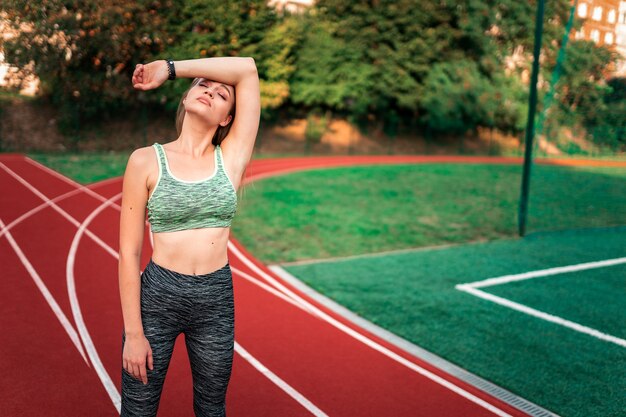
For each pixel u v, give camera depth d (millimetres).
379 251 8859
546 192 15633
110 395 3852
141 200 1997
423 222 11375
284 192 14578
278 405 3797
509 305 6324
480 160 28172
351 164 23453
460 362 4703
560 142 11781
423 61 32188
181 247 2043
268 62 26625
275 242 9164
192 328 2139
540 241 10008
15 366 4215
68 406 3672
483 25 31906
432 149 33125
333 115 32094
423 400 3969
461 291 6824
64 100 22672
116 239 8695
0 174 15164
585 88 11188
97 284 6387
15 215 10203
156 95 24500
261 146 27609
